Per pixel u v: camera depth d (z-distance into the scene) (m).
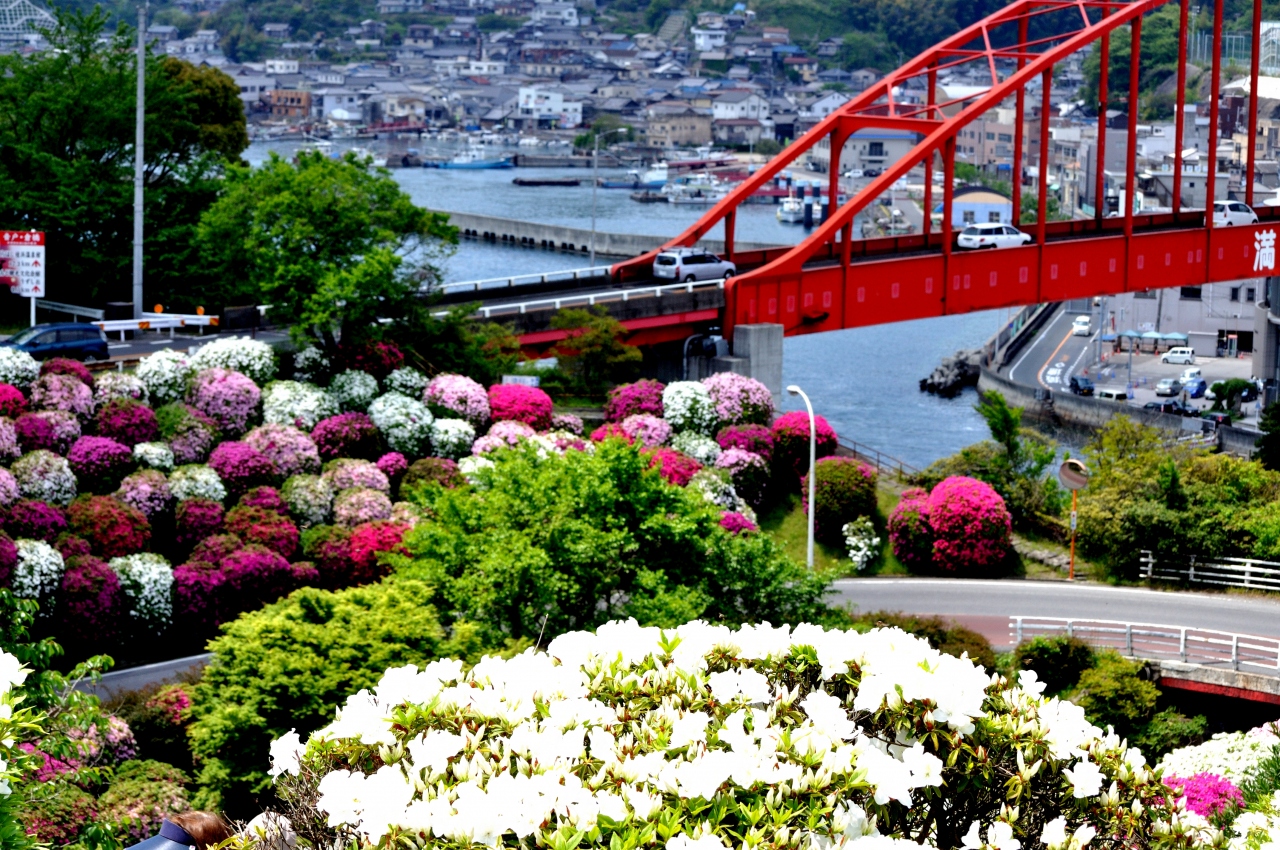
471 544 35.34
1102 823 12.75
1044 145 86.62
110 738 31.72
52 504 45.38
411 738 12.48
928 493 58.94
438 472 51.94
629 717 12.81
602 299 73.19
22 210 72.56
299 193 57.31
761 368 74.69
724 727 12.41
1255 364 111.50
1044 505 57.41
